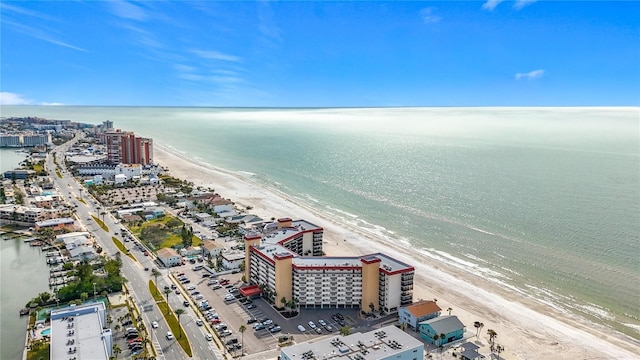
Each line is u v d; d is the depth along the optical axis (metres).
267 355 190.12
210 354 190.00
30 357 185.12
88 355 173.38
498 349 193.25
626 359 192.62
